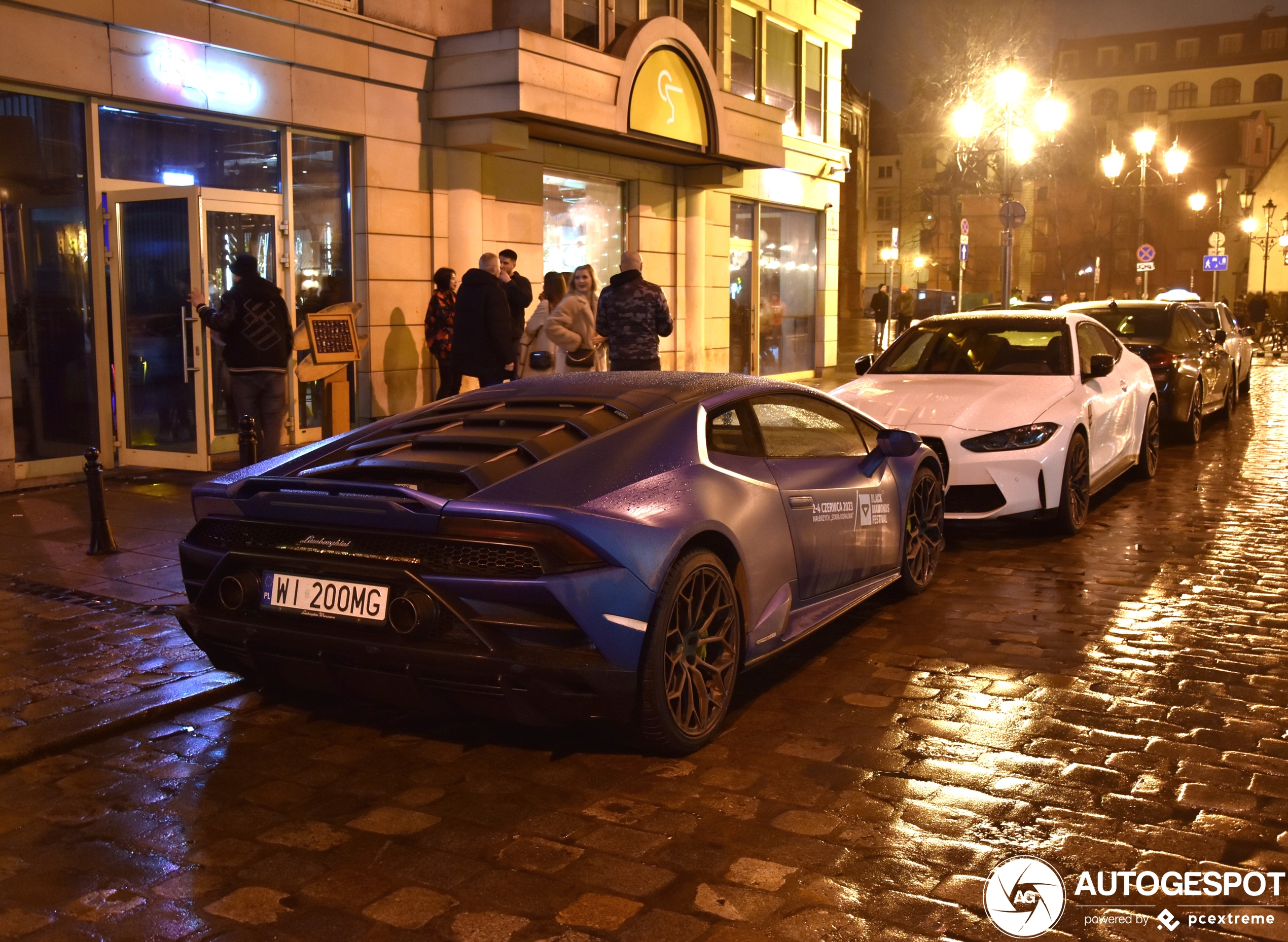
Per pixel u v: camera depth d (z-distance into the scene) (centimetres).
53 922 288
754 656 439
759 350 2028
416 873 312
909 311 2914
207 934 282
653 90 1438
